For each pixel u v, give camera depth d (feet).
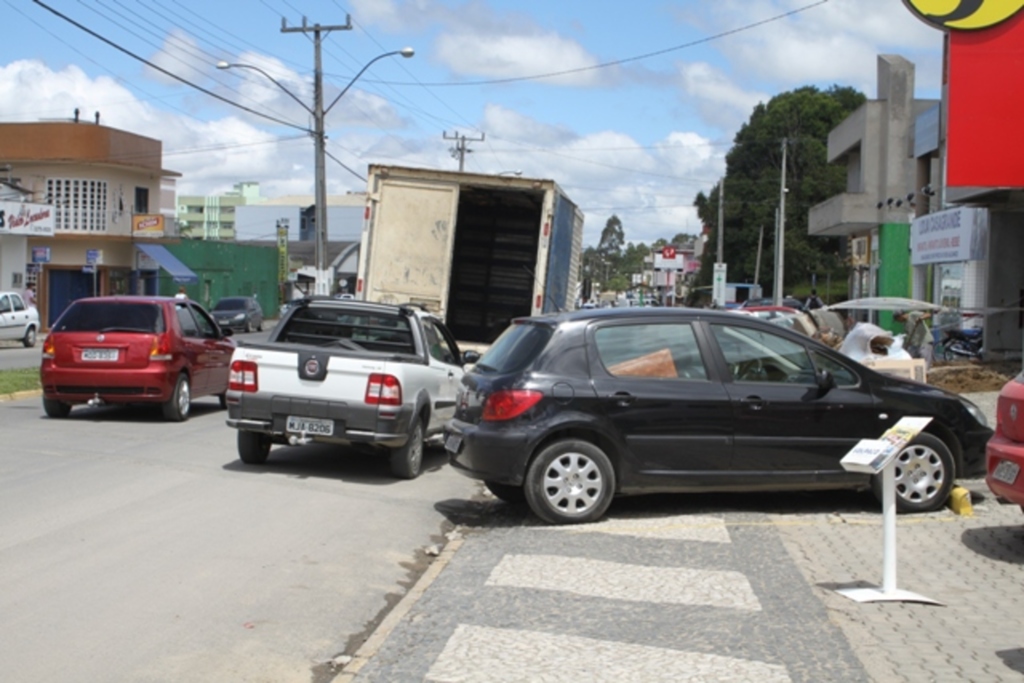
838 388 28.43
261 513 28.07
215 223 458.91
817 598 20.67
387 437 33.14
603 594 20.92
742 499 30.71
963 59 52.06
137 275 163.02
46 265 151.33
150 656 17.13
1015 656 17.35
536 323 28.99
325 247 118.01
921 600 20.30
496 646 17.81
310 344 38.11
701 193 266.16
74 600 19.77
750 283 232.32
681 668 16.74
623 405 27.25
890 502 20.67
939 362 77.92
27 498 28.73
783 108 230.89
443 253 50.98
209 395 51.78
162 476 32.83
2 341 114.21
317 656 17.78
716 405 27.55
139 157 164.45
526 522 27.91
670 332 28.25
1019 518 28.12
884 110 128.98
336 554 24.31
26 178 153.69
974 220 82.28
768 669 16.70
